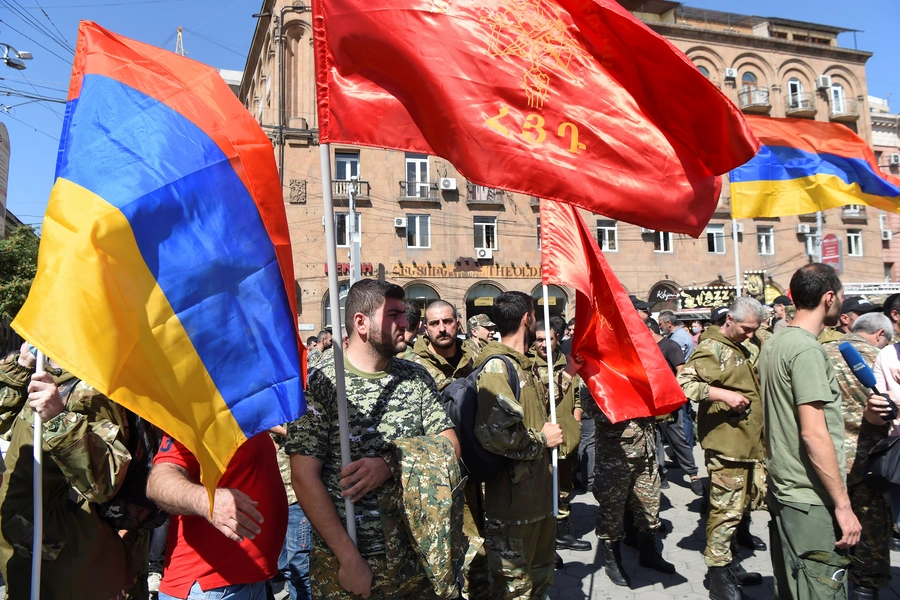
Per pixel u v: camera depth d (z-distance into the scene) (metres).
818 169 6.19
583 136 2.80
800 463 3.07
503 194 26.62
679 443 7.05
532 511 3.38
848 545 2.90
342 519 2.36
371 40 2.60
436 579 2.25
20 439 2.81
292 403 2.31
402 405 2.52
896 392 3.88
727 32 29.75
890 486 3.60
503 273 26.41
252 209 2.51
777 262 29.84
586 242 4.31
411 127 2.61
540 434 3.42
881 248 32.03
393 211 25.34
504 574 3.37
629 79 2.86
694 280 28.64
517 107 2.73
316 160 24.52
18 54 10.64
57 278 2.05
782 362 3.14
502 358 3.48
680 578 4.69
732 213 6.41
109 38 2.54
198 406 2.14
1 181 4.45
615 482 4.59
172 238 2.26
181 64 2.65
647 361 4.12
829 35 33.94
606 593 4.45
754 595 4.35
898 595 4.25
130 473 2.81
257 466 2.58
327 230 2.41
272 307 2.42
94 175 2.23
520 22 2.76
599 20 2.78
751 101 29.78
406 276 25.34
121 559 2.89
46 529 2.65
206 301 2.27
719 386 4.41
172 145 2.40
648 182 2.85
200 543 2.42
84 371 1.97
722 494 4.29
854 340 4.33
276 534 2.58
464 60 2.68
